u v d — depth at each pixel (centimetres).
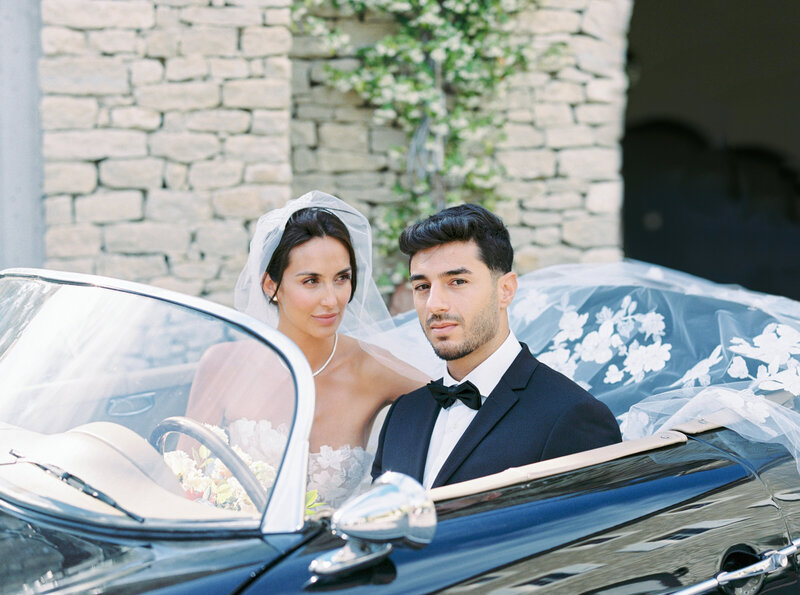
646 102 834
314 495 221
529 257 604
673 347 291
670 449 212
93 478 179
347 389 286
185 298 206
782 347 270
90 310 217
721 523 197
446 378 234
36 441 197
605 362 301
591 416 215
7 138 538
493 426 216
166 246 539
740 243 888
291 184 586
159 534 162
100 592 143
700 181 875
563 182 605
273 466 173
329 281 272
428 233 214
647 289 315
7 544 159
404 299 593
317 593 149
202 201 541
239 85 538
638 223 877
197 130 537
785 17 802
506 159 600
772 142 852
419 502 154
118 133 529
